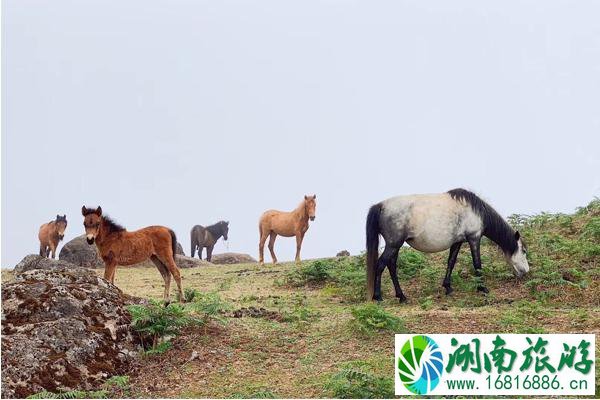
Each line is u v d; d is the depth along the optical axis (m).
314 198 27.62
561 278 16.14
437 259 19.34
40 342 11.57
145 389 11.26
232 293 18.95
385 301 16.48
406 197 16.52
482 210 16.62
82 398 10.79
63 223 30.00
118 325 12.49
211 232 38.53
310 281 19.80
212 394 10.94
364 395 10.31
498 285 16.95
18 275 13.38
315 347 12.66
